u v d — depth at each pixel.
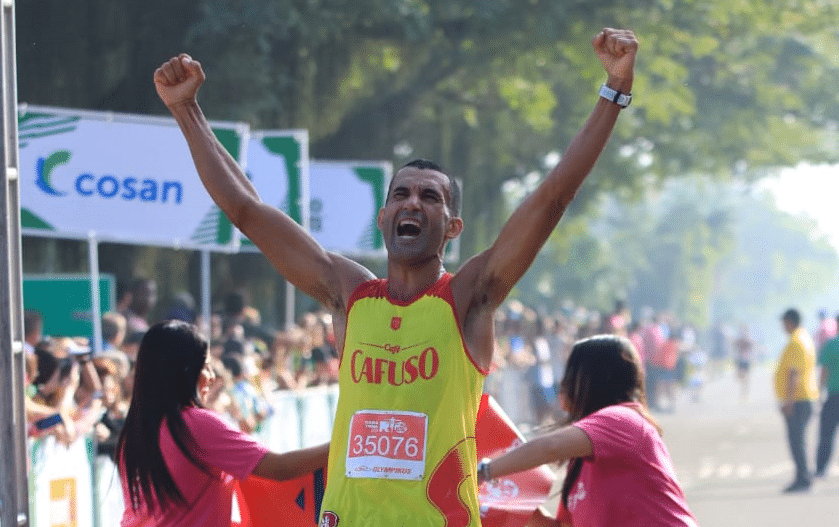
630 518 9.76
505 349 45.84
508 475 9.98
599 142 8.05
